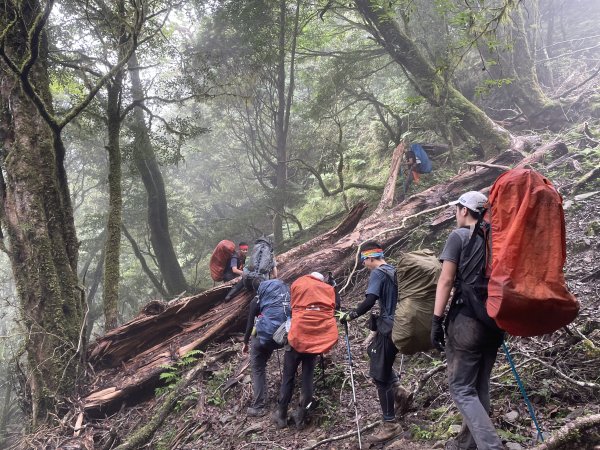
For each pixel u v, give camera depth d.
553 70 15.17
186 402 6.36
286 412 5.14
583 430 2.98
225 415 5.83
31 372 7.25
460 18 7.45
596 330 4.34
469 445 3.34
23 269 7.67
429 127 13.95
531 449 2.99
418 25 13.91
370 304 4.26
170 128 12.27
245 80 15.87
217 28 15.70
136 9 8.53
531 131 12.22
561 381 3.87
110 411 7.07
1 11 8.17
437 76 11.88
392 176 10.63
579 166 8.66
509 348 4.53
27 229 7.72
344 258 8.12
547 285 2.66
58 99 17.05
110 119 10.12
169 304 8.08
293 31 15.76
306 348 4.87
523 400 3.85
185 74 13.61
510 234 2.74
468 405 3.00
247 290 7.64
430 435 3.89
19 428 9.20
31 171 7.96
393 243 8.49
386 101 17.89
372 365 4.23
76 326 7.75
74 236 8.50
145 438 6.06
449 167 11.91
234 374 6.43
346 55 14.78
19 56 8.23
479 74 14.41
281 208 16.34
